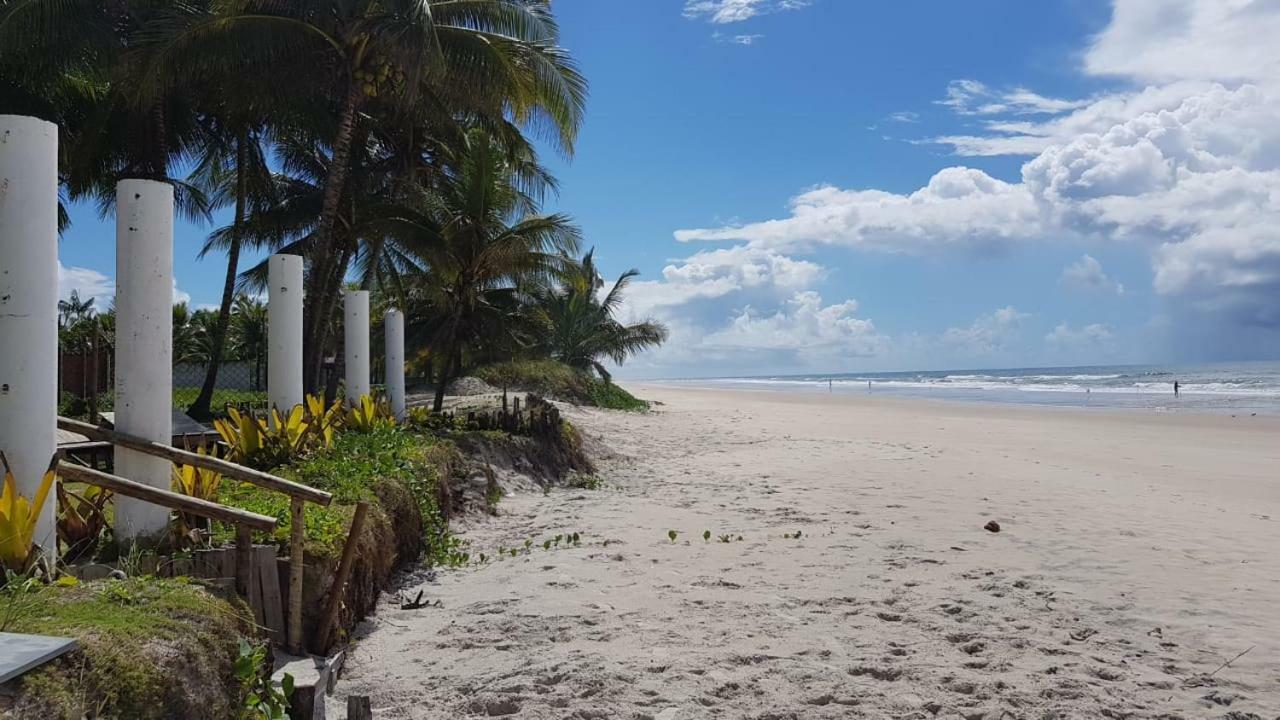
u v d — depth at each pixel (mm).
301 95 14953
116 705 2814
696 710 4316
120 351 5047
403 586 6887
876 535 8875
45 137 4281
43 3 12969
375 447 9203
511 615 5988
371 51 13719
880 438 21828
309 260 18031
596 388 31656
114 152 16719
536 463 13078
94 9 14125
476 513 9961
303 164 19109
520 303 23953
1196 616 6133
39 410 4258
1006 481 13312
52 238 4336
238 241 17922
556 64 15227
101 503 5195
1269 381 62938
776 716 4277
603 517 10062
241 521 4457
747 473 14438
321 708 4164
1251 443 20891
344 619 5398
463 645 5375
